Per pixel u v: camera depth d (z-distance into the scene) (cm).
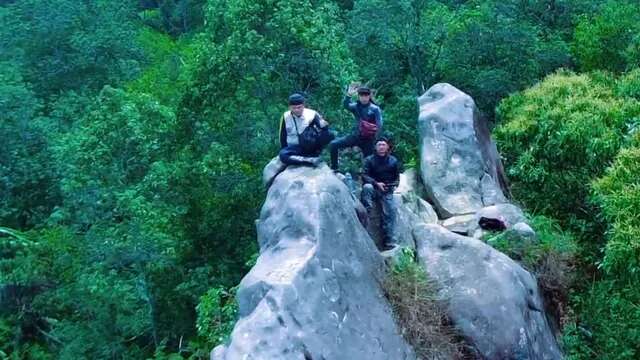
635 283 1045
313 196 875
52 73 3053
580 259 1147
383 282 890
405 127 1962
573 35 2178
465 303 904
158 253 1680
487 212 1145
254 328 741
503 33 2055
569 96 1482
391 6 2192
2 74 2631
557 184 1315
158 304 1828
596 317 1045
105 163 1720
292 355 731
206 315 1123
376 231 1013
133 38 3312
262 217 930
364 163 1015
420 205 1176
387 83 2328
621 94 1499
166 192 1748
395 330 844
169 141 1770
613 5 2070
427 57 2270
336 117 1609
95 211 1759
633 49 1856
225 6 1683
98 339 1814
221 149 1662
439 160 1238
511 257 1070
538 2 2320
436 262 951
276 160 1027
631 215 1059
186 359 1573
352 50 2294
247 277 828
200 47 1711
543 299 1059
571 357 1000
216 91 1658
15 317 2078
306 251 821
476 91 2047
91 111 1853
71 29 3155
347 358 765
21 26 3147
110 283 1712
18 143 2484
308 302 773
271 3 1616
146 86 2711
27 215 2488
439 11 2267
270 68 1625
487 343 882
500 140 1465
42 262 2092
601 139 1265
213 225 1789
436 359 855
